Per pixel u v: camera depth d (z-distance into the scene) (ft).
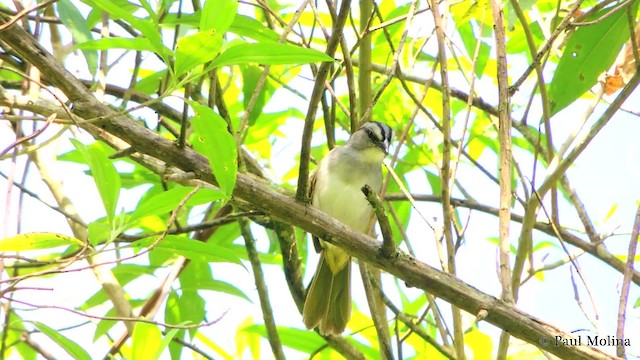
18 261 29.68
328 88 29.68
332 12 26.53
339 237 22.85
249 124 34.35
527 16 35.55
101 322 29.17
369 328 35.12
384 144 35.24
